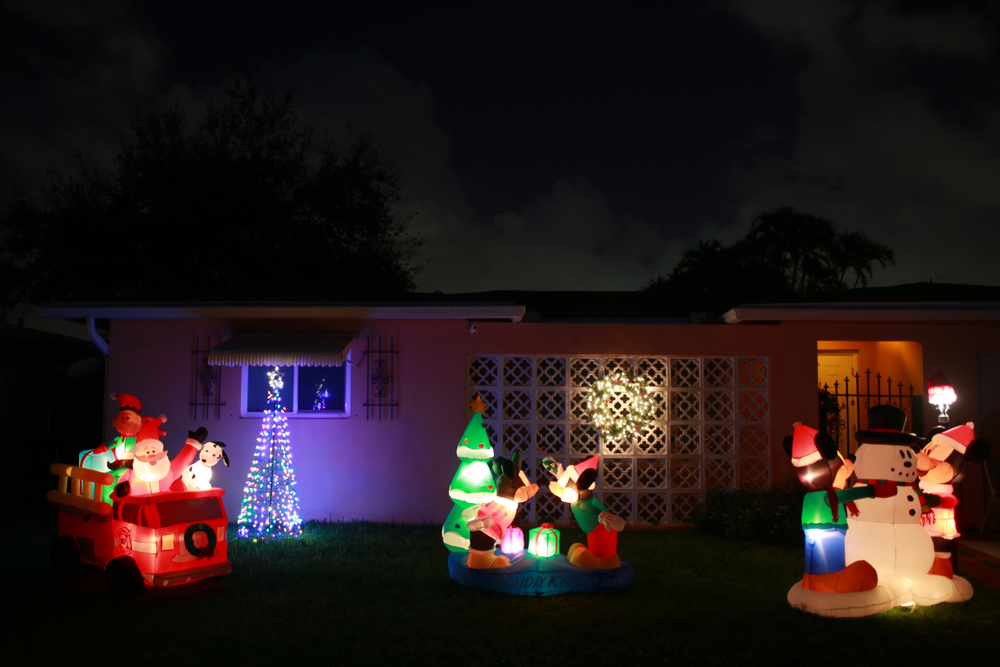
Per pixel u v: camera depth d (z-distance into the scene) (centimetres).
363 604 682
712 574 797
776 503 996
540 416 1138
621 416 1104
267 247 2342
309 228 2398
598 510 741
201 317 1121
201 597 701
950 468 716
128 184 2278
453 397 1120
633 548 927
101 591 723
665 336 1124
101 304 1108
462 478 820
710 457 1116
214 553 741
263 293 1328
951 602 668
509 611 658
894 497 649
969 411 1099
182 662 536
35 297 2242
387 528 1051
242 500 1107
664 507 1113
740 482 1103
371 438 1116
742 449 1127
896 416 658
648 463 1123
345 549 905
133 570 696
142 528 710
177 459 755
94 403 1816
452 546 823
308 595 707
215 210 2272
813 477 653
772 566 833
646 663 541
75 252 2183
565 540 990
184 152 2331
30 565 833
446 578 771
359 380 1125
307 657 549
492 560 731
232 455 1113
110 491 744
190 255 2280
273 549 906
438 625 618
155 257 2234
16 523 1130
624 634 596
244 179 2314
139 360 1125
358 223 2483
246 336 1124
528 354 1126
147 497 707
